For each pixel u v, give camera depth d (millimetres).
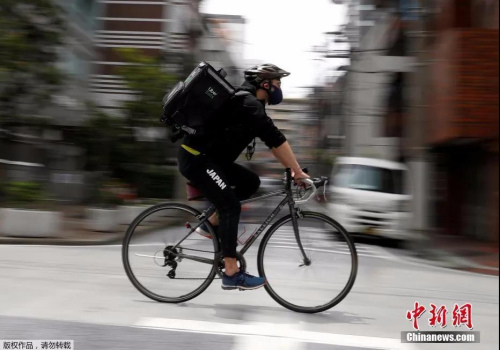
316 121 38281
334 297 6477
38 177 24875
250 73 6305
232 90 6023
